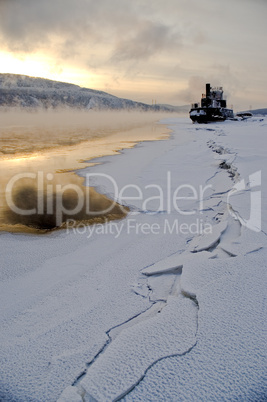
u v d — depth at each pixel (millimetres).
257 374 2156
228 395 2043
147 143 20016
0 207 7297
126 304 3355
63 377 2387
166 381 2172
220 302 2918
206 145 17531
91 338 2834
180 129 34938
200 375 2191
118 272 4109
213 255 4082
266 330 2518
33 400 2219
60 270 4266
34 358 2625
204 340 2482
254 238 4344
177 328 2656
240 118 52562
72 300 3512
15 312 3340
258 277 3281
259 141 17156
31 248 5027
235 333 2518
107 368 2307
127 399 2080
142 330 2668
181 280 3365
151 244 5016
